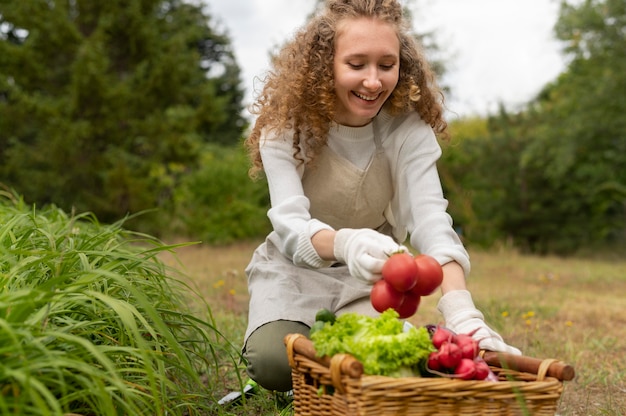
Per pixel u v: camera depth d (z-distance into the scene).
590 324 5.68
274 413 3.01
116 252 2.84
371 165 2.92
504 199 16.14
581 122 16.52
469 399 1.78
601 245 17.66
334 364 1.79
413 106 2.95
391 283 2.02
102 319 2.52
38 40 14.15
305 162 2.90
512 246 15.78
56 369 1.90
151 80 14.75
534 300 6.80
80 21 14.66
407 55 2.85
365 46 2.56
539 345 4.37
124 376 2.50
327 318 2.13
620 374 3.87
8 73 14.09
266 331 2.75
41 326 2.11
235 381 3.52
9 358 1.87
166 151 15.04
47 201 14.62
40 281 2.52
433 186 2.84
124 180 13.92
